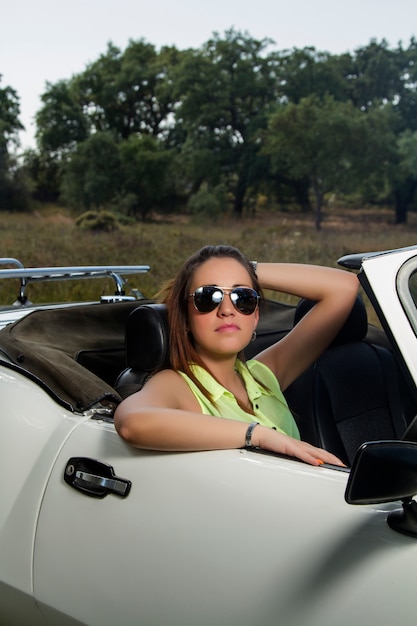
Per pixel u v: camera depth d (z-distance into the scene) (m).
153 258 21.33
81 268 2.94
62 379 2.06
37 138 66.75
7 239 24.14
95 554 1.73
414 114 54.62
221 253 1.93
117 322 2.73
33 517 1.88
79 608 1.73
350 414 2.24
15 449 1.98
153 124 70.38
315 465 1.58
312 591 1.40
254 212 53.97
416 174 42.53
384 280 1.54
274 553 1.47
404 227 44.16
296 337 2.19
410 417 2.40
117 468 1.76
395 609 1.29
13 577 1.88
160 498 1.66
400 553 1.33
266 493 1.54
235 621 1.47
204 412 1.89
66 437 1.91
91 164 54.69
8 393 2.07
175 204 56.44
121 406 1.77
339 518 1.44
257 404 2.04
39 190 64.25
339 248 23.77
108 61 70.62
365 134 40.69
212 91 55.78
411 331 1.50
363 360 2.34
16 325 2.42
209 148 56.16
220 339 1.88
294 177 46.38
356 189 43.09
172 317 1.95
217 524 1.56
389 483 1.22
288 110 42.03
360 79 57.94
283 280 2.16
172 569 1.59
